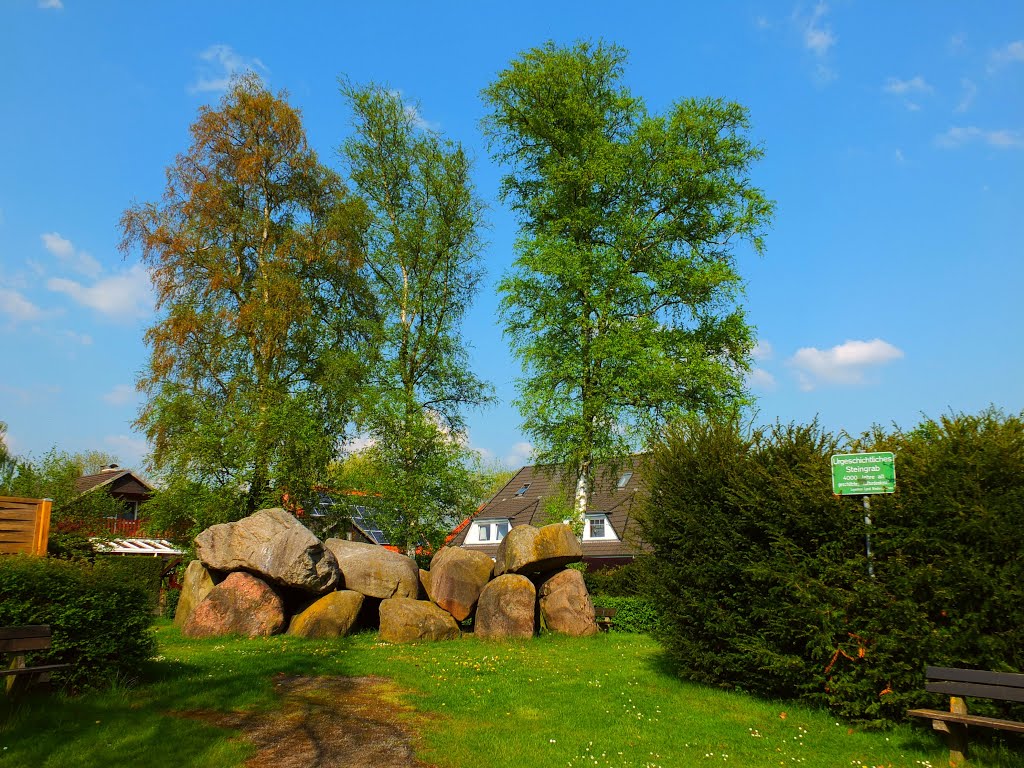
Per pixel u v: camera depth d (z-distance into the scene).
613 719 9.58
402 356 28.86
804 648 10.34
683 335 25.70
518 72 26.48
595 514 39.97
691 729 9.19
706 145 26.28
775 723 9.55
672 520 12.16
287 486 26.12
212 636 16.62
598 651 15.88
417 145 28.94
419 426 26.94
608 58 26.98
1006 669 8.38
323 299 29.31
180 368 26.12
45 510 12.89
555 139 26.56
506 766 7.58
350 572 18.55
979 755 7.86
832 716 9.81
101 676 9.76
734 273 24.91
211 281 26.09
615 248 24.98
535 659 14.38
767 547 10.98
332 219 28.08
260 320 26.34
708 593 11.52
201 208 26.72
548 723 9.36
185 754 7.51
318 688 11.08
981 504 8.70
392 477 27.16
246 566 17.56
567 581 19.22
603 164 24.70
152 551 28.36
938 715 7.84
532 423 25.11
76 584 9.62
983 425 9.32
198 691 10.23
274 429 25.34
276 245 28.11
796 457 10.98
